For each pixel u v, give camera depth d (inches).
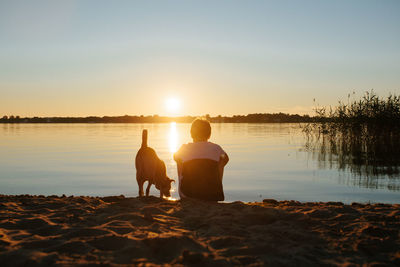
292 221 185.2
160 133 1927.9
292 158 730.8
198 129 245.3
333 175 517.7
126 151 908.6
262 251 137.6
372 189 411.5
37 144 1145.4
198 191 235.9
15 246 142.7
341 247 145.6
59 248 138.9
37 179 499.8
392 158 689.0
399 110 757.3
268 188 424.8
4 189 426.0
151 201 239.9
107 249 141.0
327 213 202.2
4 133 1909.4
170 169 574.2
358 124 807.1
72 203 234.5
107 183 468.4
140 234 157.8
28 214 201.3
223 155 241.6
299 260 128.8
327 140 990.4
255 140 1272.1
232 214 193.8
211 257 129.3
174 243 142.0
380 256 136.1
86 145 1104.2
